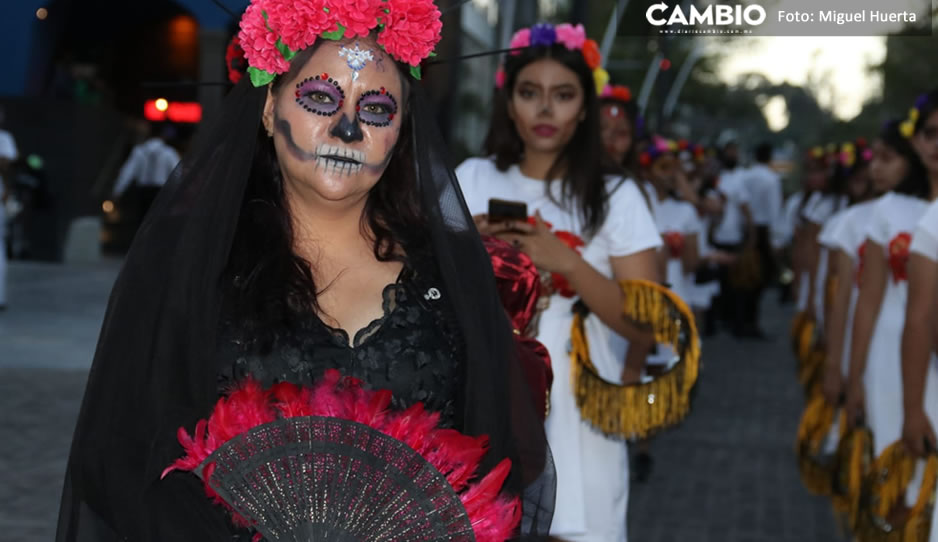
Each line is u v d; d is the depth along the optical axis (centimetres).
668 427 383
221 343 221
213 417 209
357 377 224
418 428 216
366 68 229
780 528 612
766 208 1488
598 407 383
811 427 548
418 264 238
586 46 395
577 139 398
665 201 857
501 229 367
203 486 214
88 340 1038
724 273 1464
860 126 3709
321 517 201
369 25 225
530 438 245
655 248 399
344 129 227
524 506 242
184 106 1784
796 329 774
